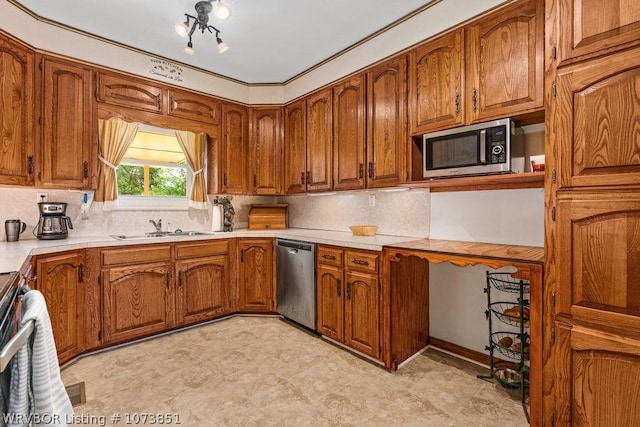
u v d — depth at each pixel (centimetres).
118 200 305
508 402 183
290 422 165
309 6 220
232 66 315
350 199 327
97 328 241
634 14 117
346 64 282
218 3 198
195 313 294
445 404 181
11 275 123
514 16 183
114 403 179
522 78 180
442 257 188
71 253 224
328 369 219
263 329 291
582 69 129
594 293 127
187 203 348
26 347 80
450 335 247
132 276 258
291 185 347
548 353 141
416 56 231
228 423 164
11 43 213
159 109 293
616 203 122
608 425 124
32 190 252
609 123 123
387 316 218
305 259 285
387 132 253
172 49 281
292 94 343
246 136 356
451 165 210
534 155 205
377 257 224
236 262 323
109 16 230
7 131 212
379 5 220
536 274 152
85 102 254
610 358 124
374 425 163
